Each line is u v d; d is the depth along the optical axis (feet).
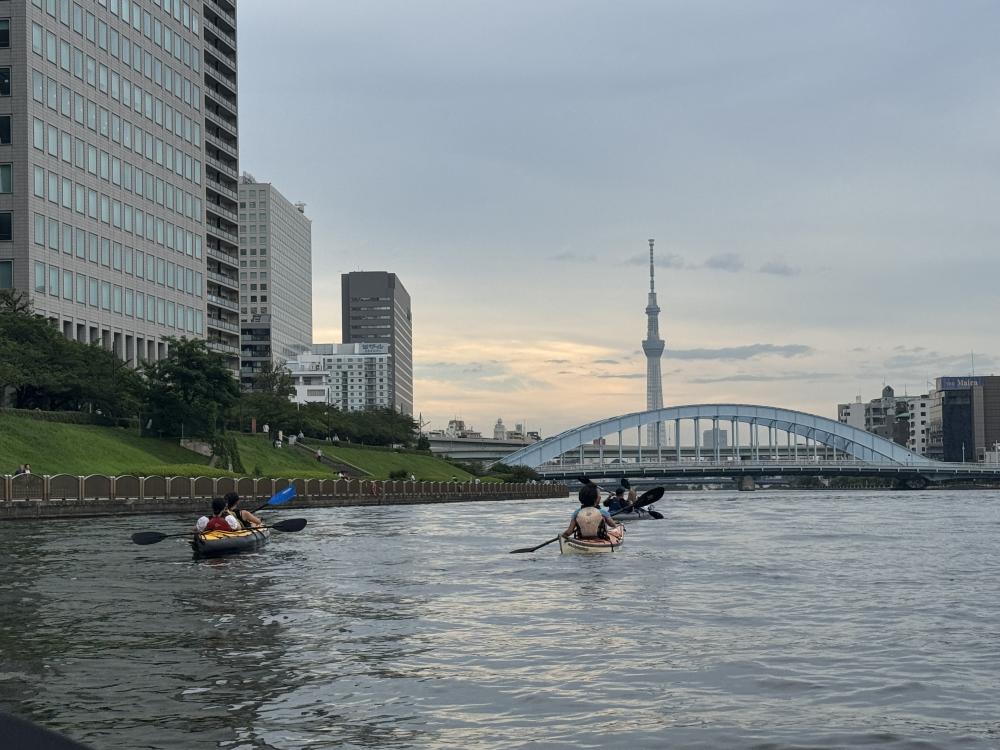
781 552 106.32
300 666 45.85
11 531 154.30
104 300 380.37
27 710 38.09
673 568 88.94
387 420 639.76
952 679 42.55
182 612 63.21
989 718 36.22
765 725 35.42
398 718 36.73
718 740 33.65
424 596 70.54
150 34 417.49
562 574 84.43
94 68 376.27
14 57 335.67
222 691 40.96
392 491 353.31
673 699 39.29
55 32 352.49
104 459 289.33
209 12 494.18
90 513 203.72
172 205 435.94
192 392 345.92
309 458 448.24
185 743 33.65
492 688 41.27
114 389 327.26
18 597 71.15
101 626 57.57
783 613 61.05
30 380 295.48
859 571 86.28
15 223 334.65
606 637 52.85
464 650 49.49
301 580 81.92
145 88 413.18
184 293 446.60
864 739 33.63
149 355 415.64
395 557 104.27
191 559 102.63
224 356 360.48
